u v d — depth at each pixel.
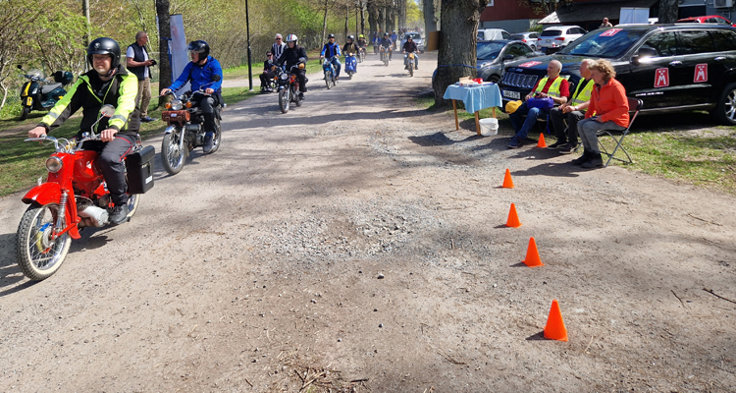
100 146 5.07
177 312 3.87
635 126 9.80
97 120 5.03
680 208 5.65
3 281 4.46
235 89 19.97
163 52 14.55
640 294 3.89
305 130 10.44
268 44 44.19
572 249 4.66
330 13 60.41
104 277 4.46
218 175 7.38
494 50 15.12
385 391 2.95
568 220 5.35
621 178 6.73
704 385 2.92
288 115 12.45
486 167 7.39
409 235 5.07
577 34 29.23
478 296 3.92
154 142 9.88
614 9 35.62
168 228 5.49
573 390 2.90
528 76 9.39
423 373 3.08
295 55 13.55
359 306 3.84
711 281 4.06
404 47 22.78
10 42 16.38
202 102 8.01
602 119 7.04
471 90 9.05
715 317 3.57
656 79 9.00
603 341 3.33
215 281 4.31
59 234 4.50
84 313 3.91
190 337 3.55
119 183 5.05
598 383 2.95
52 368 3.28
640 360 3.14
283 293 4.07
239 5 37.22
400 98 14.91
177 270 4.54
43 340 3.59
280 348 3.38
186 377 3.15
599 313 3.65
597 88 7.24
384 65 30.48
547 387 2.93
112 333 3.64
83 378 3.18
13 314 3.93
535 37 31.31
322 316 3.73
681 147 8.23
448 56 11.74
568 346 3.29
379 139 9.38
